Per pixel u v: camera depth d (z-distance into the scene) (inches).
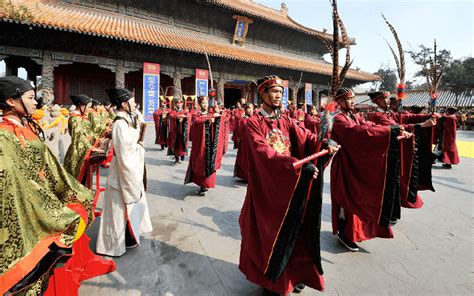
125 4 812.6
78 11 733.9
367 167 126.6
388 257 129.4
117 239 125.3
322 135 89.3
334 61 85.7
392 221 138.6
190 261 124.0
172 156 401.7
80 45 671.8
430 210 195.0
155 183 257.6
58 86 765.3
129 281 108.2
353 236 133.0
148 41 674.8
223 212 186.4
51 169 84.0
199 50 767.1
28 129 78.9
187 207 195.2
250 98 1176.2
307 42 1245.1
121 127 120.7
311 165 81.9
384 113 180.5
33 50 624.7
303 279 98.0
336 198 137.0
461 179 291.9
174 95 835.4
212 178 218.5
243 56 887.7
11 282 64.4
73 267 102.3
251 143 96.1
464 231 158.9
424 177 169.0
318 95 1206.3
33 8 623.8
